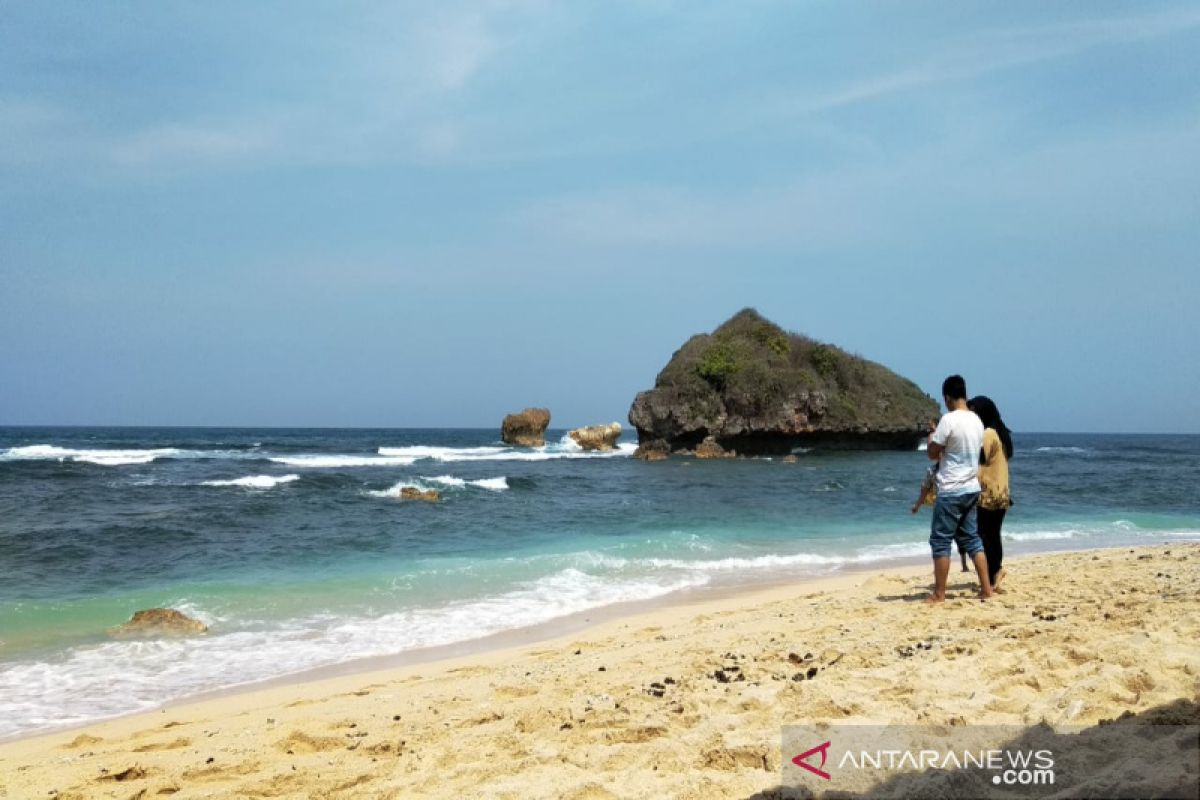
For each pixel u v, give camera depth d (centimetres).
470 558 1391
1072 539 1656
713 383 4834
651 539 1606
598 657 688
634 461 4416
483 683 631
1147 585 783
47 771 476
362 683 691
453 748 439
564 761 401
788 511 2131
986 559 803
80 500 2148
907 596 857
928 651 544
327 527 1755
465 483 2792
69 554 1389
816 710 425
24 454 4169
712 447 4666
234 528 1706
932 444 775
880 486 2878
